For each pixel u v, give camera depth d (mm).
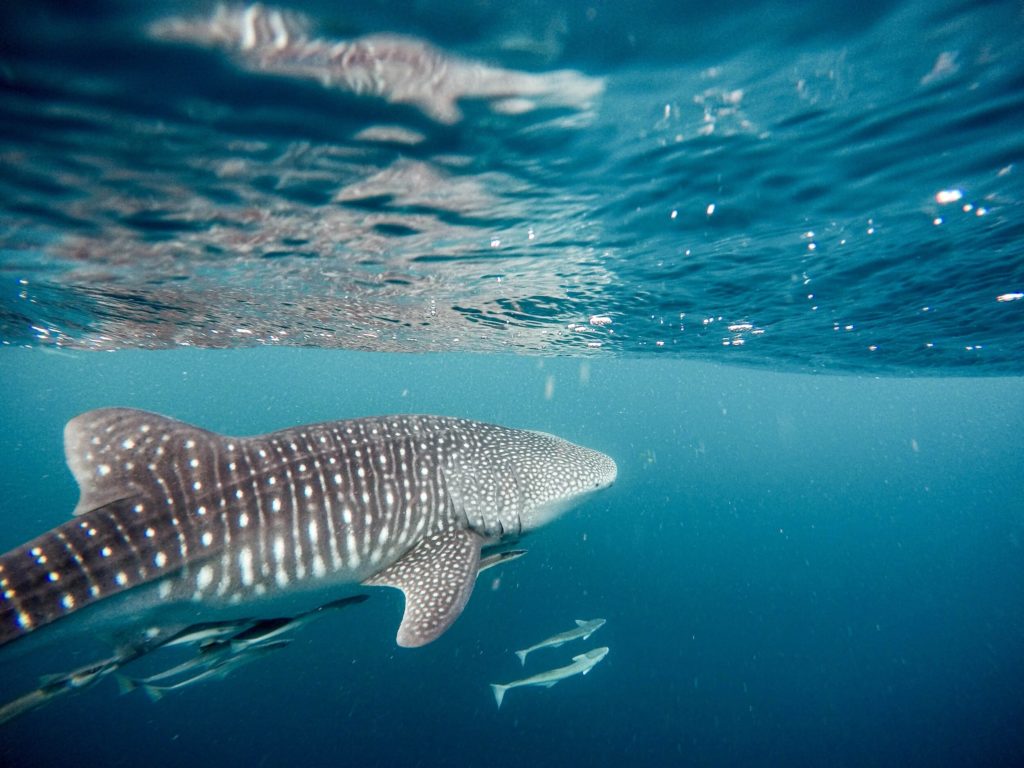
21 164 5809
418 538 5812
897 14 4039
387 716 14898
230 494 4871
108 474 4574
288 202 7141
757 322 14328
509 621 19094
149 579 4383
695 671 19609
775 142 5926
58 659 16578
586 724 16031
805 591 30062
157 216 7445
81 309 13375
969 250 8812
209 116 5031
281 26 3887
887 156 6184
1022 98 5090
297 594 5203
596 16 3955
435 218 7820
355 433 5855
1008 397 69938
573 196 7164
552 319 15219
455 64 4438
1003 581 38812
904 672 22859
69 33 3822
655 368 62531
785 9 3977
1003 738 18859
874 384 73125
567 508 7371
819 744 17516
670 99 5090
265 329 16484
